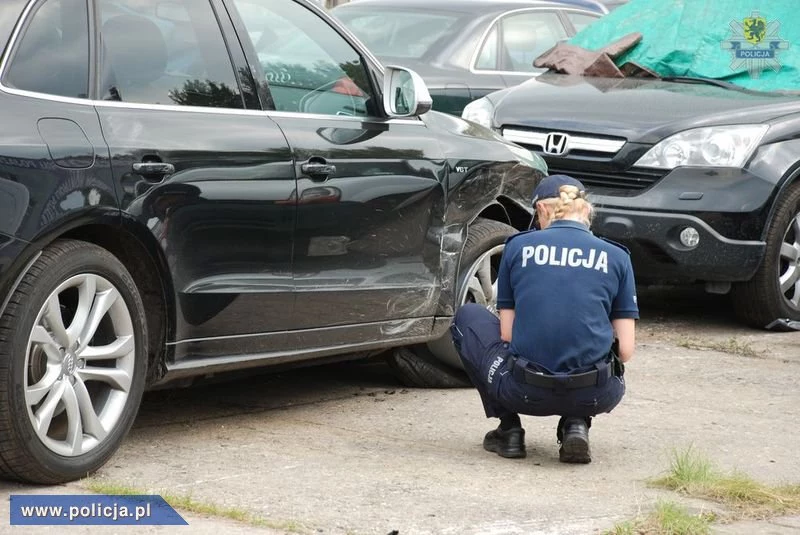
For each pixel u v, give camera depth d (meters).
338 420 17.70
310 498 13.74
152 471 14.62
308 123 16.80
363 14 31.83
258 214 15.72
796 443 17.20
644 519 13.23
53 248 13.48
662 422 18.05
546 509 13.62
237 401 18.62
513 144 20.84
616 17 28.75
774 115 25.05
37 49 13.80
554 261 15.45
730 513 13.72
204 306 15.26
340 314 17.17
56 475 13.61
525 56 31.58
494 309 20.09
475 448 16.50
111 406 14.33
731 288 25.14
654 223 24.00
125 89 14.64
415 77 18.00
